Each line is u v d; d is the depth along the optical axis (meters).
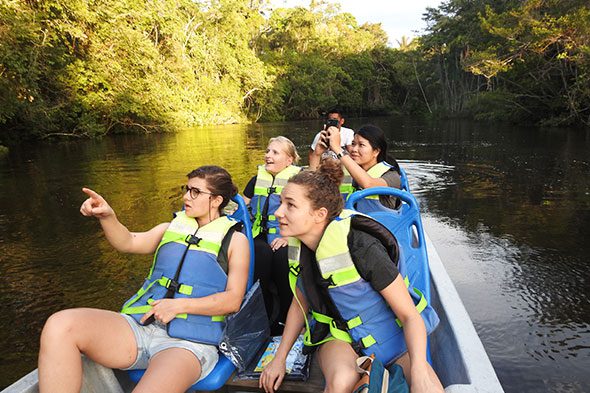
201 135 23.23
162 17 26.73
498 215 7.18
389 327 1.79
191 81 30.78
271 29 48.22
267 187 3.17
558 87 25.73
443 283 2.40
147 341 1.89
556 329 3.80
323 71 45.88
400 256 2.03
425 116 46.56
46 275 4.98
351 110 52.47
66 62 20.48
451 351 1.87
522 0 27.45
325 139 3.21
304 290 1.91
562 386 3.14
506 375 3.26
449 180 10.10
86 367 1.81
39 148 17.53
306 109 45.56
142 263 5.23
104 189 9.34
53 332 1.63
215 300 1.95
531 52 24.83
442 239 6.05
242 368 2.03
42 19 16.94
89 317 1.73
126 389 2.04
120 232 2.13
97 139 21.08
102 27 21.33
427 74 51.03
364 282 1.76
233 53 36.25
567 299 4.29
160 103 25.22
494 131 23.55
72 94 21.02
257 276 2.70
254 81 37.16
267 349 2.26
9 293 4.58
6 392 1.63
